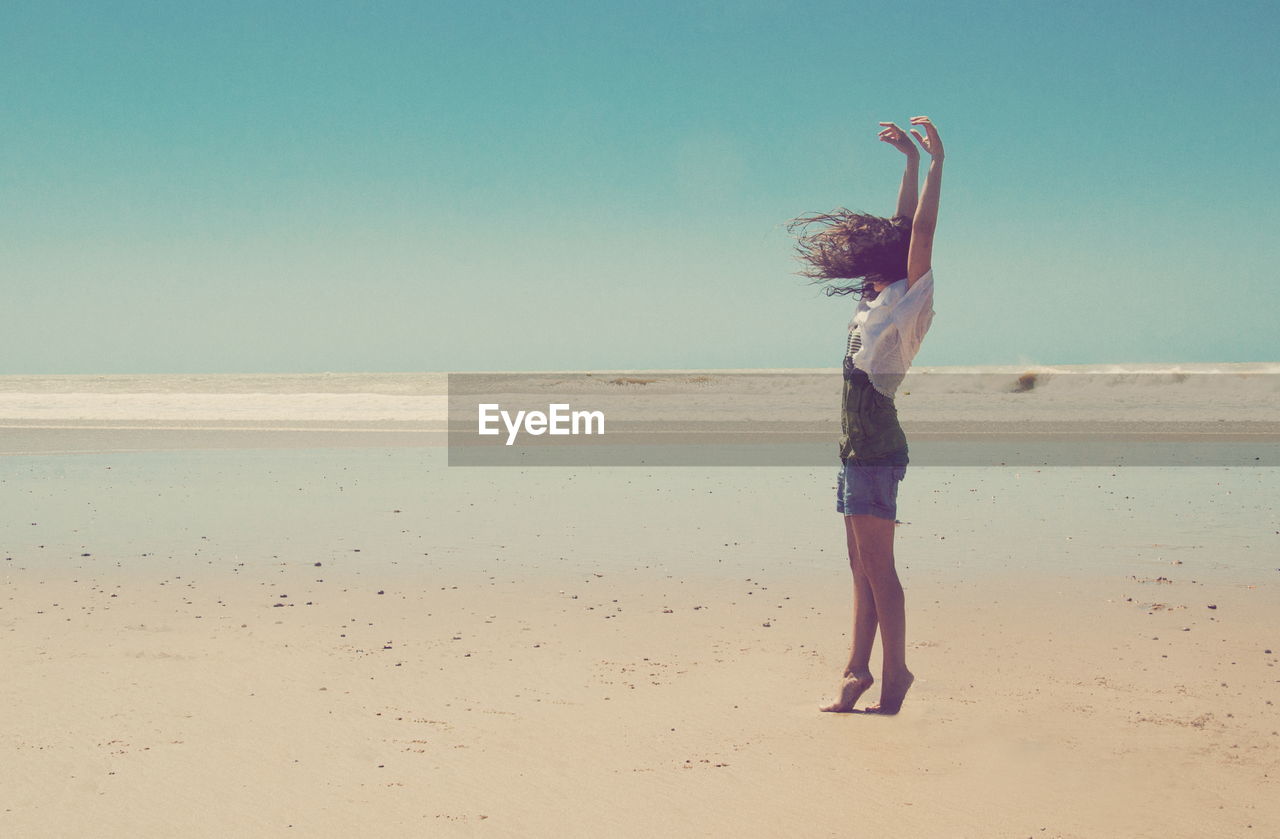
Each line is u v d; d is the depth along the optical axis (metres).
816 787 4.01
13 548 10.30
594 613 7.41
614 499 14.28
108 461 20.22
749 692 5.39
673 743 4.56
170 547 10.37
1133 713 4.93
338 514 12.82
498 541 10.71
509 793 3.99
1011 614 7.25
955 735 4.61
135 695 5.33
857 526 4.88
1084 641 6.43
